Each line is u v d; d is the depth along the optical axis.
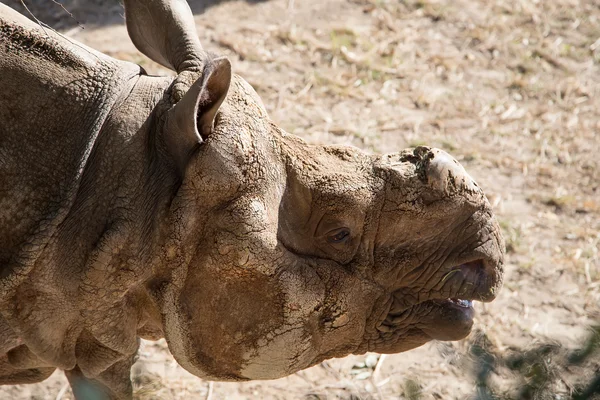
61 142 7.66
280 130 7.91
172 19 8.20
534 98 18.69
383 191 7.80
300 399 11.72
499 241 8.05
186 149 7.46
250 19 19.27
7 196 7.58
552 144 17.41
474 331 12.88
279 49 18.48
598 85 19.34
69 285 7.70
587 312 13.66
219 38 18.38
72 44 8.02
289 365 8.01
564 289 14.06
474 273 8.08
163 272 7.71
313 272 7.81
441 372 12.28
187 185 7.43
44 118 7.66
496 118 17.89
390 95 17.95
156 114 7.71
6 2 17.61
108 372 9.02
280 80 17.70
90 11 18.27
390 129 17.02
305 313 7.82
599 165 17.00
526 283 14.09
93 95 7.79
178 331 7.85
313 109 17.12
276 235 7.59
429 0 21.06
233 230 7.45
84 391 9.05
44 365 8.72
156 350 12.14
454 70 19.03
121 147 7.63
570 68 19.75
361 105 17.53
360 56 18.83
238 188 7.43
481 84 18.80
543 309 13.64
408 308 8.26
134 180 7.59
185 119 7.21
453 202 7.75
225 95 7.18
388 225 7.86
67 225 7.59
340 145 8.07
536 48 20.17
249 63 17.97
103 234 7.52
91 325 7.95
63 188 7.62
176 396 11.54
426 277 8.05
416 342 8.52
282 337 7.83
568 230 15.30
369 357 12.44
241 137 7.43
